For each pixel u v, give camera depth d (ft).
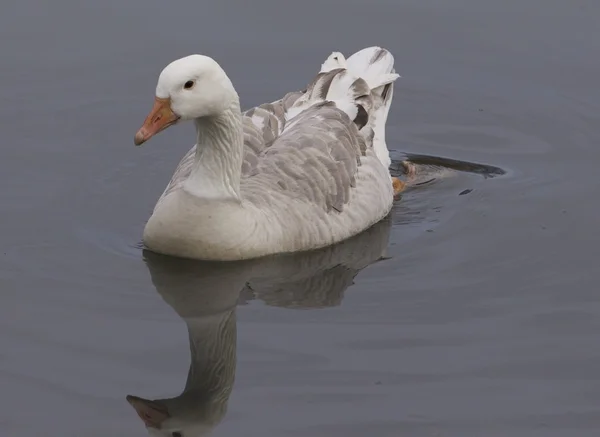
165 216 49.01
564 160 60.54
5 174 57.36
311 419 39.93
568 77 66.85
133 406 40.47
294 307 46.78
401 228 53.62
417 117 65.00
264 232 49.14
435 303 47.14
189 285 48.19
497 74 67.31
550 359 43.45
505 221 54.19
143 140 45.83
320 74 57.36
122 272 49.03
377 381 42.06
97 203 55.16
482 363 43.19
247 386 41.73
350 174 52.65
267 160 51.44
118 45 67.87
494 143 62.49
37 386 41.39
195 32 69.10
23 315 45.78
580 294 47.78
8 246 50.85
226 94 47.11
